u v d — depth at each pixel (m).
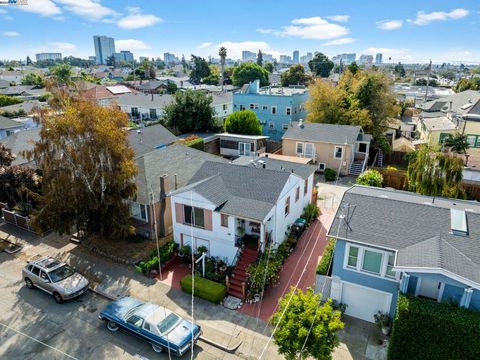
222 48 90.81
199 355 15.14
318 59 130.62
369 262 16.28
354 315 17.48
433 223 15.91
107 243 23.80
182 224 21.92
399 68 181.12
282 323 13.01
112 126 20.56
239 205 20.25
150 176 25.09
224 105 64.44
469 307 13.62
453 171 24.78
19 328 16.72
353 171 38.12
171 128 49.47
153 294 19.03
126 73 172.75
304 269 21.02
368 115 44.28
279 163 27.91
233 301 18.45
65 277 19.05
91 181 20.92
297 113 54.38
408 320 13.58
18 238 25.12
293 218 25.02
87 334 16.38
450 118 48.91
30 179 26.42
